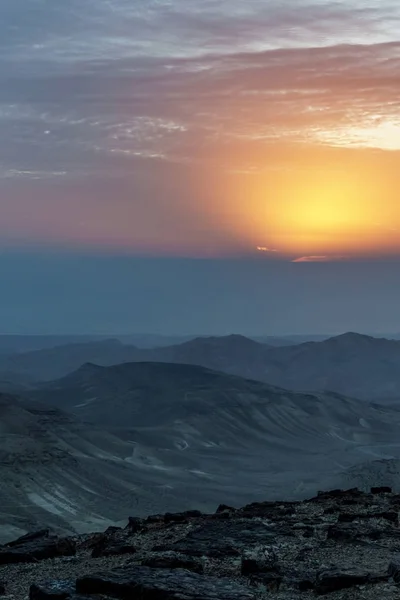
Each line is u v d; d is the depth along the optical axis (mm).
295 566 23328
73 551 29016
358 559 23766
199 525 31391
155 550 26484
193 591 19312
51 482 177000
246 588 19812
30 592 21016
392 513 30250
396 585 20344
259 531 28375
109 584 20062
